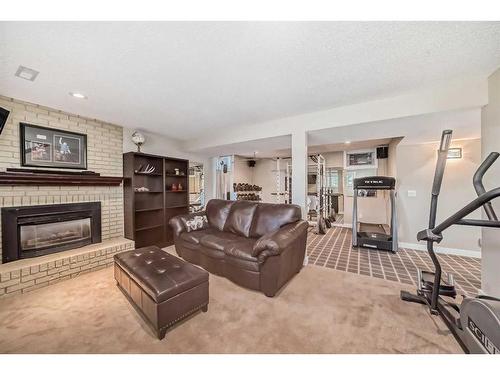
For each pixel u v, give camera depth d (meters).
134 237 3.46
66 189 2.85
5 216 2.31
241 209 3.15
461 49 1.54
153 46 1.50
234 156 6.80
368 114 2.53
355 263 2.99
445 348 1.38
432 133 3.04
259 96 2.39
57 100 2.47
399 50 1.56
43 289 2.23
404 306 1.88
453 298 1.98
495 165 1.83
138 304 1.72
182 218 3.23
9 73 1.85
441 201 3.50
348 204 5.82
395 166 4.09
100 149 3.28
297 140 3.05
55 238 2.76
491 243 1.91
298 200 3.05
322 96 2.38
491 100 1.90
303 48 1.54
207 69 1.82
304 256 2.83
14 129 2.45
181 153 4.81
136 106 2.68
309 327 1.61
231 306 1.91
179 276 1.70
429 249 1.74
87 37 1.39
